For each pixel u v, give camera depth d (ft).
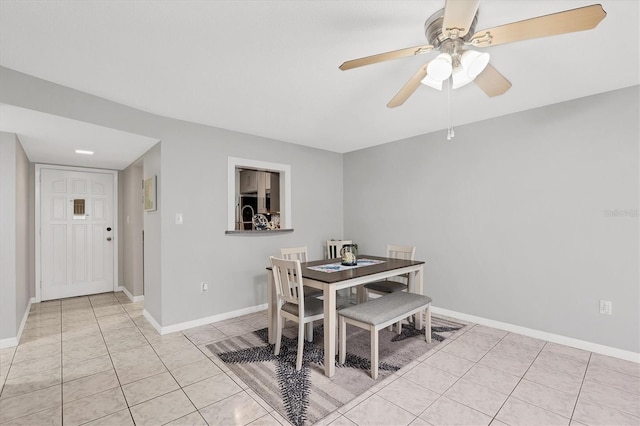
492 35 4.70
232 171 12.08
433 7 5.12
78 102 8.26
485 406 6.40
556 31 4.53
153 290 11.12
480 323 11.18
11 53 6.44
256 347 9.27
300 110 9.96
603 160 8.70
